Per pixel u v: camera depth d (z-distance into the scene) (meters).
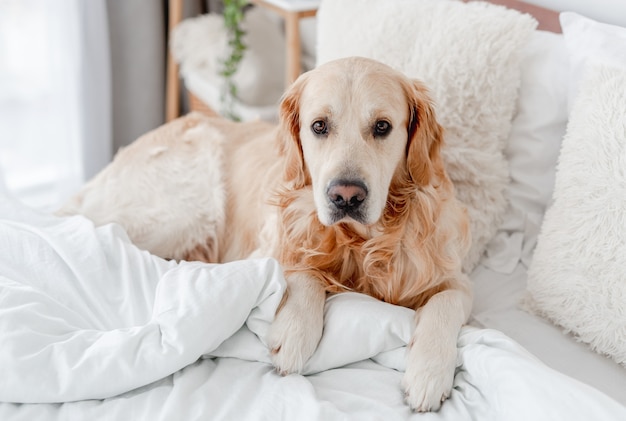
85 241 1.41
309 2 2.32
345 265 1.46
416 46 1.61
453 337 1.20
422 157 1.38
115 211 1.79
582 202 1.31
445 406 1.10
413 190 1.39
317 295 1.31
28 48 2.77
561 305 1.32
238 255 1.76
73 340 1.14
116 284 1.33
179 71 2.96
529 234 1.60
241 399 1.10
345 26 1.75
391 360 1.22
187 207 1.79
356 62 1.32
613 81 1.28
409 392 1.12
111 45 2.92
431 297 1.33
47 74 2.80
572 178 1.33
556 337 1.33
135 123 3.09
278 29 2.86
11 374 1.07
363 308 1.25
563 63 1.53
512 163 1.63
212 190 1.82
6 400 1.08
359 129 1.27
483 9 1.60
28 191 2.97
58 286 1.30
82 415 1.06
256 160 1.77
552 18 1.66
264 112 2.56
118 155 1.92
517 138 1.61
